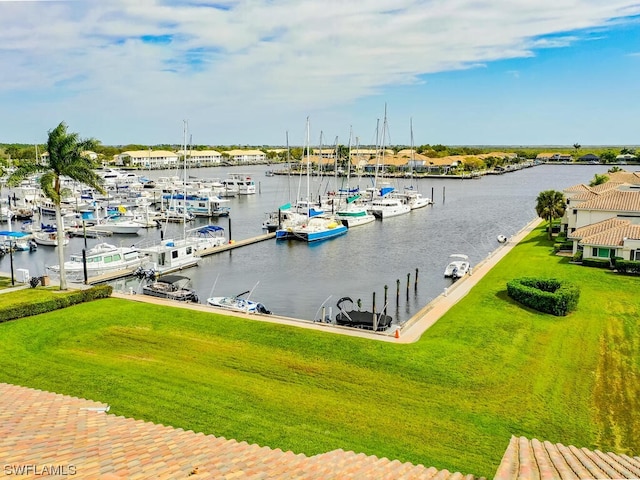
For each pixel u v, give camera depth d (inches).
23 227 3550.7
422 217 4362.7
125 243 3233.3
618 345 1277.1
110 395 987.9
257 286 2249.0
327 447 808.3
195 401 967.0
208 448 506.6
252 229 3846.0
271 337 1312.7
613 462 470.0
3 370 1102.4
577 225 2425.0
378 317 1605.6
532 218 4170.8
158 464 431.5
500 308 1566.2
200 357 1193.4
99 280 2282.2
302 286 2241.6
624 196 2416.3
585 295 1695.4
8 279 1991.9
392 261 2723.9
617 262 1977.1
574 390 1040.2
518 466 438.9
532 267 2135.8
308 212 3833.7
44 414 583.2
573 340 1307.8
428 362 1153.4
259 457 495.2
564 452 500.7
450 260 2716.5
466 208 4872.0
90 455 437.1
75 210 4131.4
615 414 948.0
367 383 1058.1
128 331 1359.5
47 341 1289.4
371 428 880.3
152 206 4808.1
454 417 926.4
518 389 1040.2
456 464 773.3
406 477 476.4
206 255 2886.3
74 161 1740.9
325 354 1203.2
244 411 930.7
